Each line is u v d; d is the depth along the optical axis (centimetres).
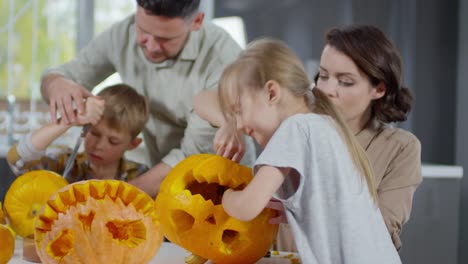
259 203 85
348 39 123
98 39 158
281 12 257
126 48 154
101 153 149
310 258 88
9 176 210
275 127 94
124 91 150
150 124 161
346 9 260
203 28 152
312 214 89
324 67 126
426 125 266
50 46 250
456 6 265
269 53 95
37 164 133
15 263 98
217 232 94
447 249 225
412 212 222
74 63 158
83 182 93
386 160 128
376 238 92
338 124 95
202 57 149
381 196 125
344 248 88
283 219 97
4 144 237
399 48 263
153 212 94
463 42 258
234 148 109
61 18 251
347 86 124
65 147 158
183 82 151
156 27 130
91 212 89
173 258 105
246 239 96
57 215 90
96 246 88
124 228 92
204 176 95
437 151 267
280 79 93
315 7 259
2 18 246
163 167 140
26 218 103
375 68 123
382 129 133
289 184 93
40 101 247
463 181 253
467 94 257
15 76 247
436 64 266
